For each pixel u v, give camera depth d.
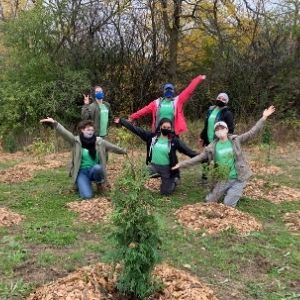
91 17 18.97
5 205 8.77
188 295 4.98
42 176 11.28
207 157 9.01
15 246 6.64
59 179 10.95
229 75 18.95
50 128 17.16
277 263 6.36
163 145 9.60
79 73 18.09
